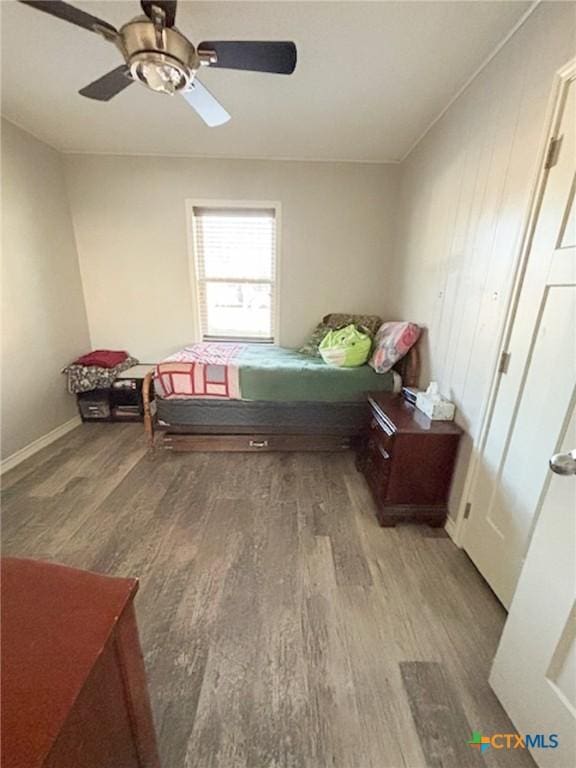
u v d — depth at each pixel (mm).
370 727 1067
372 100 2076
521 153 1421
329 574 1644
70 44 1633
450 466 1885
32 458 2658
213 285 3508
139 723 738
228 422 2713
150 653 1270
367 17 1423
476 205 1770
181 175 3139
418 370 2518
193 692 1150
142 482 2361
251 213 3250
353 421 2713
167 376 2631
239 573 1634
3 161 2422
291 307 3508
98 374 3137
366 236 3283
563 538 907
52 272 2941
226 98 2086
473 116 1809
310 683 1184
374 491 2143
